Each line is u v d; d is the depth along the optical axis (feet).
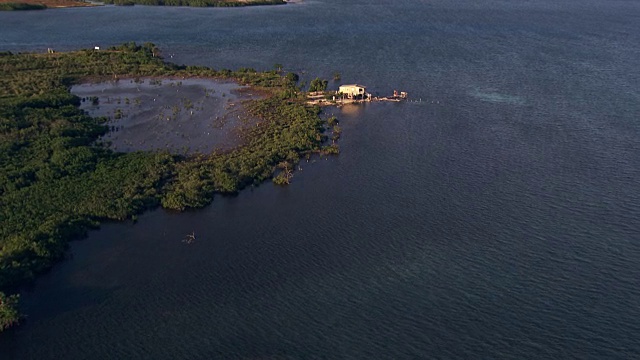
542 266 283.38
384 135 445.37
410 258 289.94
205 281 273.33
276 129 451.94
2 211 322.55
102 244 302.25
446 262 286.66
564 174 378.73
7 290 264.11
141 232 313.53
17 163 379.76
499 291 265.95
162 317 250.78
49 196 341.00
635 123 468.34
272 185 367.66
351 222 322.14
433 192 354.74
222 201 347.97
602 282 272.31
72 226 309.63
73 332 242.58
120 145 424.87
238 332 242.78
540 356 230.27
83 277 276.00
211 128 459.32
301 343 237.25
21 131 426.92
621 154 409.49
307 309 255.29
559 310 254.06
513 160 399.24
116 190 349.20
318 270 281.13
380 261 287.89
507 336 240.32
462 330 243.60
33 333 241.55
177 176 372.17
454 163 394.93
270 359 229.25
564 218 325.62
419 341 238.27
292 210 336.29
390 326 246.06
